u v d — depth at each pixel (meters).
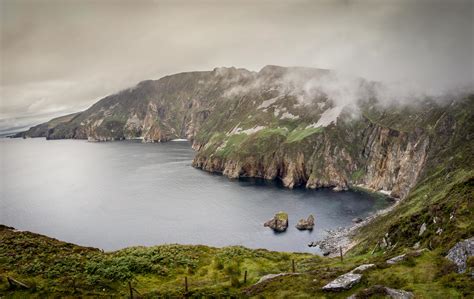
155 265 61.66
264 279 53.09
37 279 52.12
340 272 48.69
